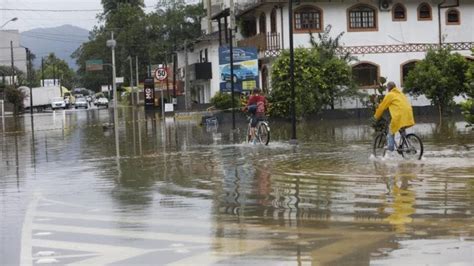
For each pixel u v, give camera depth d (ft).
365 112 127.75
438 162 51.37
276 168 52.42
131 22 320.91
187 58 206.90
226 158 61.87
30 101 279.69
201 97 214.90
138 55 313.53
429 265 22.35
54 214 35.29
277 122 119.75
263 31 146.82
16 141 100.07
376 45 138.82
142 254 25.34
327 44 131.03
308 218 31.65
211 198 38.81
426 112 127.95
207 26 236.63
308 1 135.95
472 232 27.32
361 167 50.42
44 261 24.80
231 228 29.76
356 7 137.90
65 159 68.39
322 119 125.90
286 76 119.55
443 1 138.92
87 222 32.58
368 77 139.23
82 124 149.38
